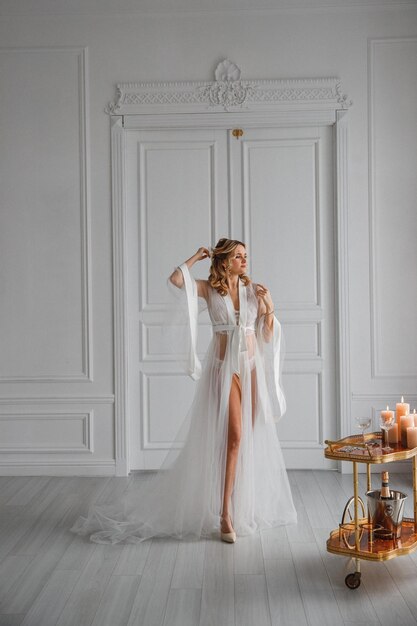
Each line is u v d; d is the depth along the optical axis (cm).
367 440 360
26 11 542
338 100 539
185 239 552
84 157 544
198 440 407
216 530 405
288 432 551
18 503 469
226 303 414
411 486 500
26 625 289
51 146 545
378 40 538
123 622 291
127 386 545
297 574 339
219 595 317
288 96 540
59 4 539
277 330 426
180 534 394
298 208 550
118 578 338
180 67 543
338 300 541
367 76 541
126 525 410
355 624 287
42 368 548
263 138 550
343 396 543
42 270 547
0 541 393
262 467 416
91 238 546
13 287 547
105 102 545
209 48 543
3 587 329
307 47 541
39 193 545
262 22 542
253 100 541
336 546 330
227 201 551
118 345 544
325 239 550
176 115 543
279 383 427
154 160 552
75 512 447
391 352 544
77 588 326
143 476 539
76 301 546
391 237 543
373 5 537
